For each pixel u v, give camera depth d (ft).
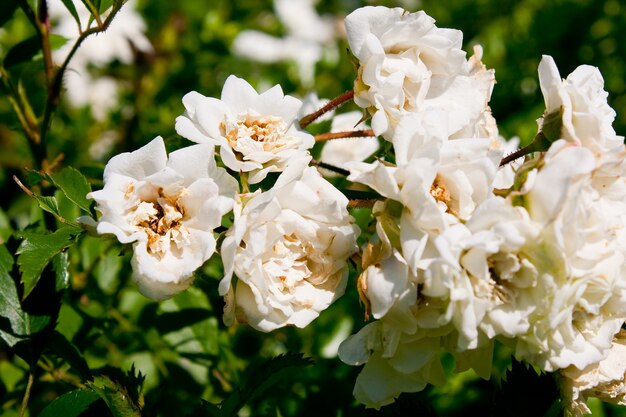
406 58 2.02
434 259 1.90
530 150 2.02
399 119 1.99
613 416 2.30
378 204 1.95
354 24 2.00
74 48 2.16
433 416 2.07
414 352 1.98
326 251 1.96
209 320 2.29
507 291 1.93
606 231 1.93
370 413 2.11
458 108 2.03
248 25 3.34
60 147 2.66
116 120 2.80
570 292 1.90
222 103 1.99
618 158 1.93
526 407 2.04
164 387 2.26
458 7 3.17
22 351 2.05
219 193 1.94
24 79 2.29
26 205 2.66
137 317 2.33
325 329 2.38
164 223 1.93
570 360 1.96
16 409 2.27
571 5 2.91
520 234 1.90
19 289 2.07
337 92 2.92
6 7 2.27
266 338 2.39
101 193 1.91
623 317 1.98
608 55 2.94
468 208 1.93
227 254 1.91
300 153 1.97
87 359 2.27
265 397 2.27
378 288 1.93
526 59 2.87
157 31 3.04
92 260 2.35
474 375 2.32
